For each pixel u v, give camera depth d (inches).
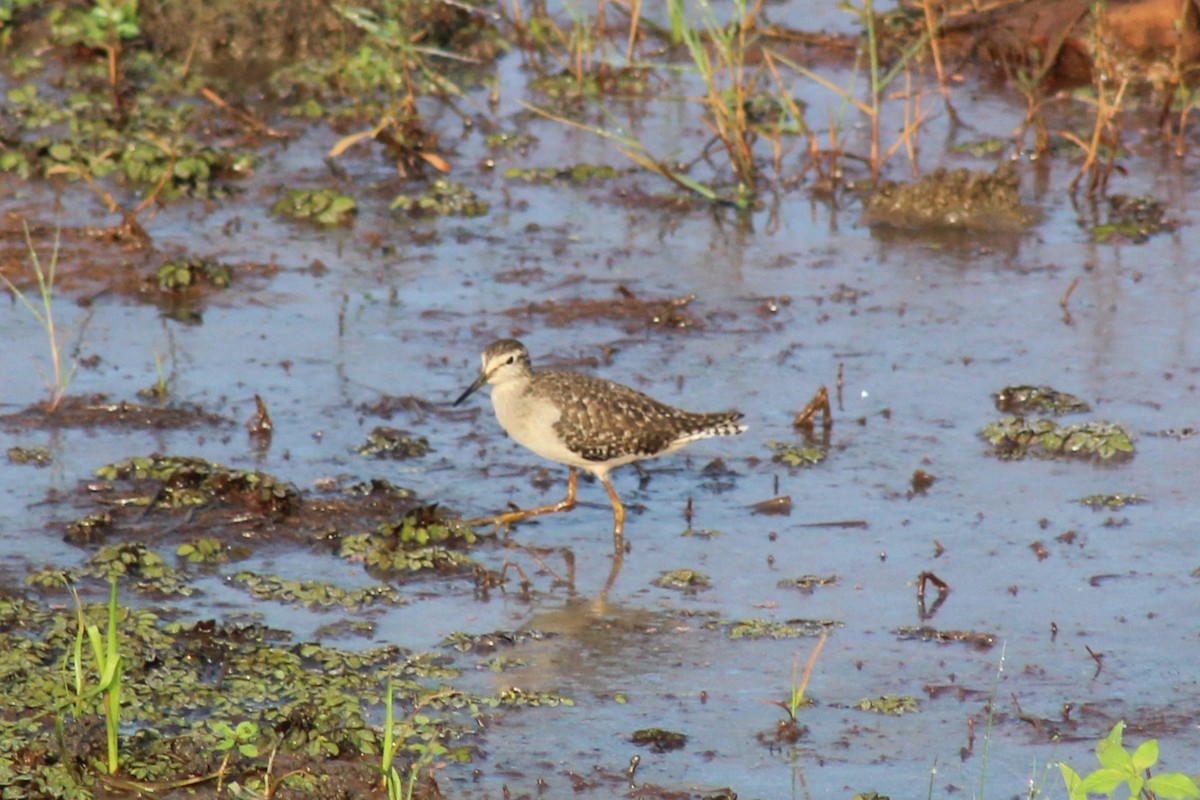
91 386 620.4
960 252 782.5
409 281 733.3
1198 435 598.2
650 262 762.2
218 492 538.6
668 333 688.4
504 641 461.7
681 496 564.4
